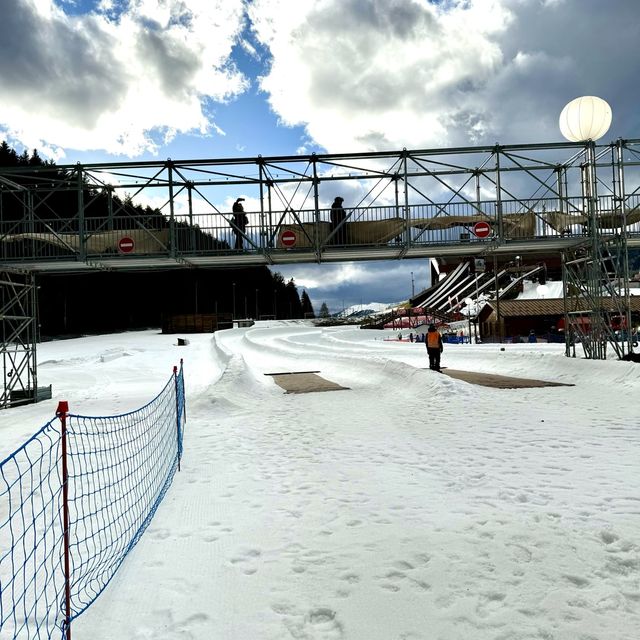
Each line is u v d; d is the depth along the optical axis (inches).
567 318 745.0
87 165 647.8
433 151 659.4
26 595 139.7
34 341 675.4
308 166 666.8
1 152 3668.8
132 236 687.1
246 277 5590.6
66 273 724.7
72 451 330.0
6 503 224.1
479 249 693.9
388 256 709.9
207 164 655.8
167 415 465.1
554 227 679.7
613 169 661.9
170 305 4367.6
